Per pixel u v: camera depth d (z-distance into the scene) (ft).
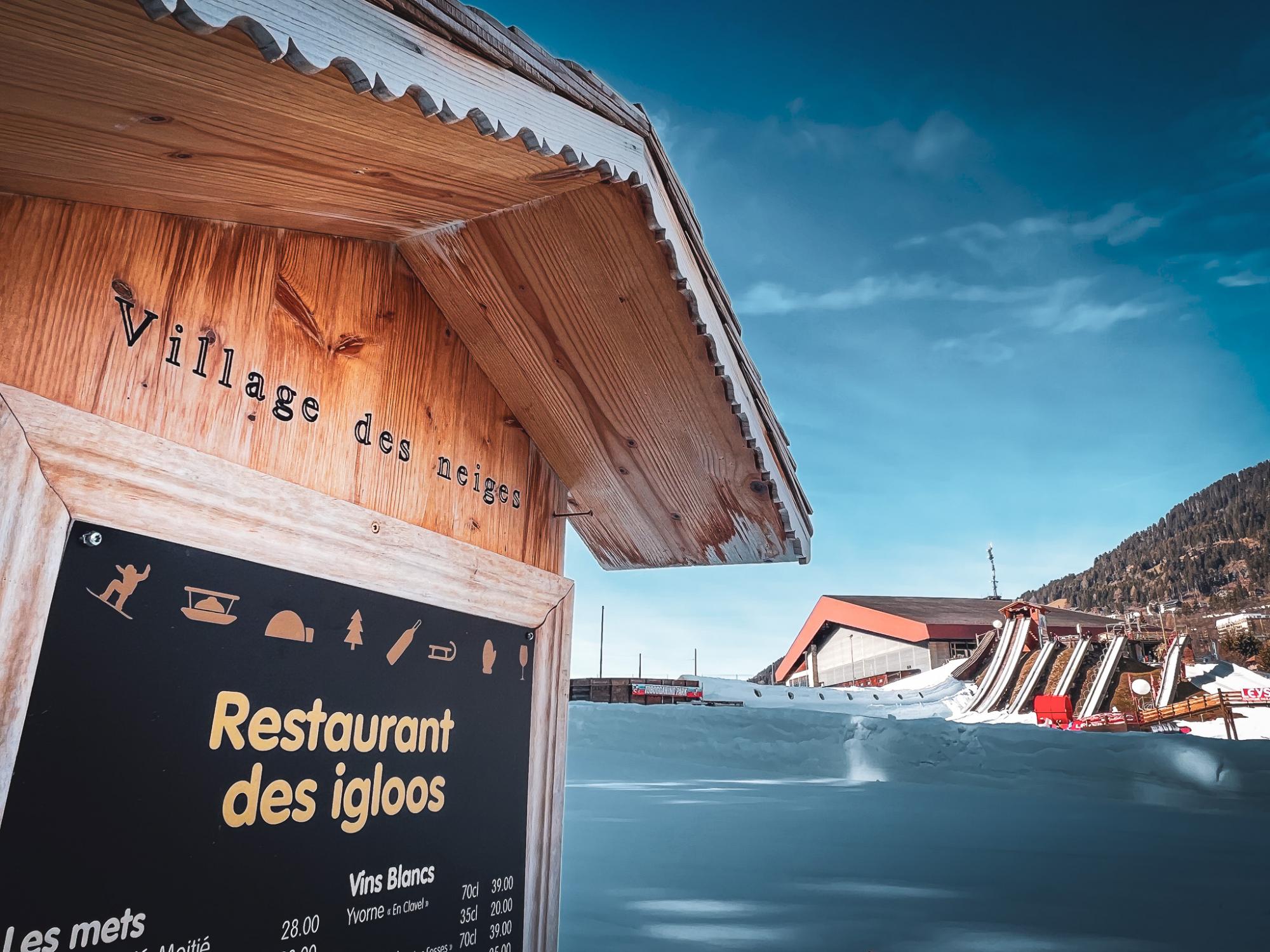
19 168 3.32
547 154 3.88
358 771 5.01
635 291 5.60
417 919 5.30
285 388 4.90
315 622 4.84
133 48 2.37
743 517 7.67
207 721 4.13
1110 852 18.12
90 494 3.66
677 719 49.78
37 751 3.39
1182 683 115.03
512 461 7.07
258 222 4.73
